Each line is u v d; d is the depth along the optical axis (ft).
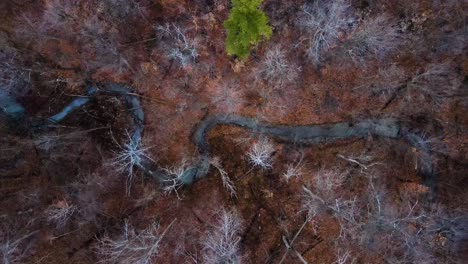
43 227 67.41
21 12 67.62
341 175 69.72
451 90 67.56
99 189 69.21
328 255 68.59
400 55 67.26
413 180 69.97
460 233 67.77
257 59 68.13
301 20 65.62
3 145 67.62
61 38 68.80
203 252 67.82
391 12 65.82
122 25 68.69
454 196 68.95
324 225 68.95
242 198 70.08
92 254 67.92
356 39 65.51
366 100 69.82
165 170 69.87
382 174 70.08
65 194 68.03
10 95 69.41
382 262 68.23
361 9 65.92
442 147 69.72
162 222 69.62
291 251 68.74
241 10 49.62
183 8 67.77
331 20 63.57
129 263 65.77
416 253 67.62
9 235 65.67
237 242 66.18
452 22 64.59
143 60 69.87
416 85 67.92
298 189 69.67
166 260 68.28
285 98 69.82
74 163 69.05
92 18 67.92
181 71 69.82
